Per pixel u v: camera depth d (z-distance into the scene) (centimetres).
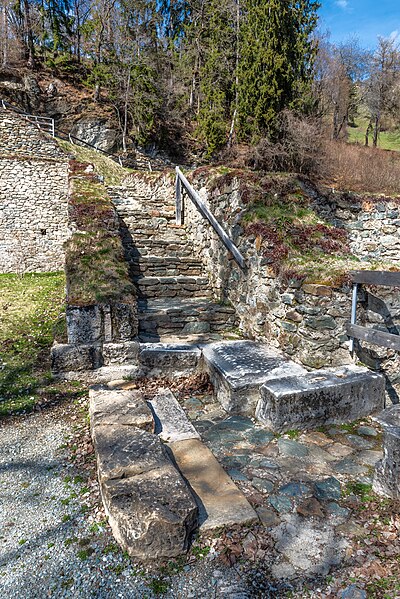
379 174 1100
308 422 305
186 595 165
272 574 175
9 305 664
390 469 222
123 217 707
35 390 373
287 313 385
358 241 611
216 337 463
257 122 1108
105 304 398
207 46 2355
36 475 253
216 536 195
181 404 355
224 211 534
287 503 220
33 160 1343
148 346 416
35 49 2598
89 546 193
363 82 2722
